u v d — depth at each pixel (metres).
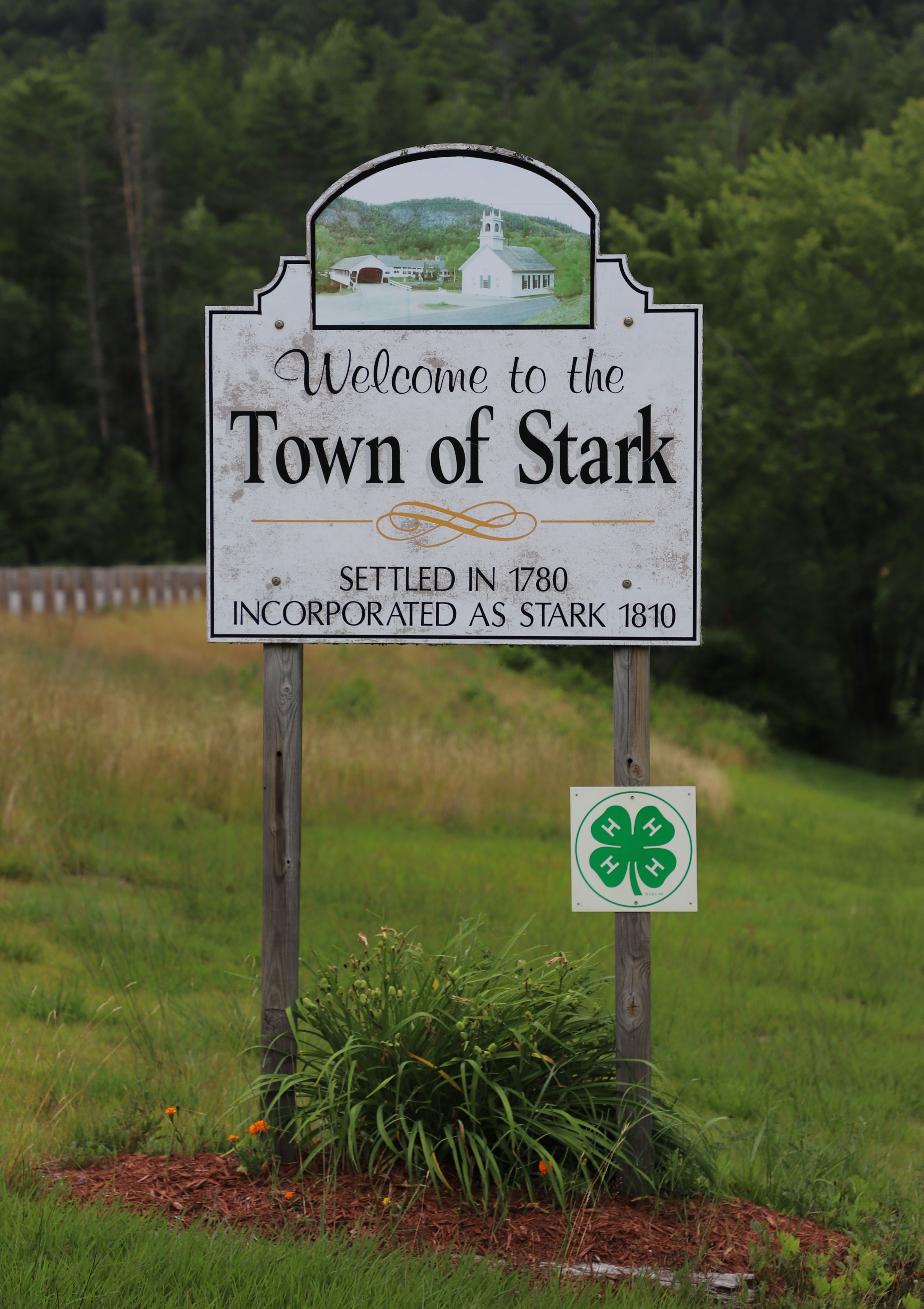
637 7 143.00
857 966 11.92
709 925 13.05
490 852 14.70
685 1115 5.50
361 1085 5.11
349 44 126.88
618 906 5.20
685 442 5.34
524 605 5.37
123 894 11.04
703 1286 4.44
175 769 14.46
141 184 85.88
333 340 5.37
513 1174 5.01
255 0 145.88
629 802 5.23
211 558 5.38
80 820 12.87
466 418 5.36
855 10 138.00
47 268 82.56
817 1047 9.20
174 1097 6.08
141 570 33.88
